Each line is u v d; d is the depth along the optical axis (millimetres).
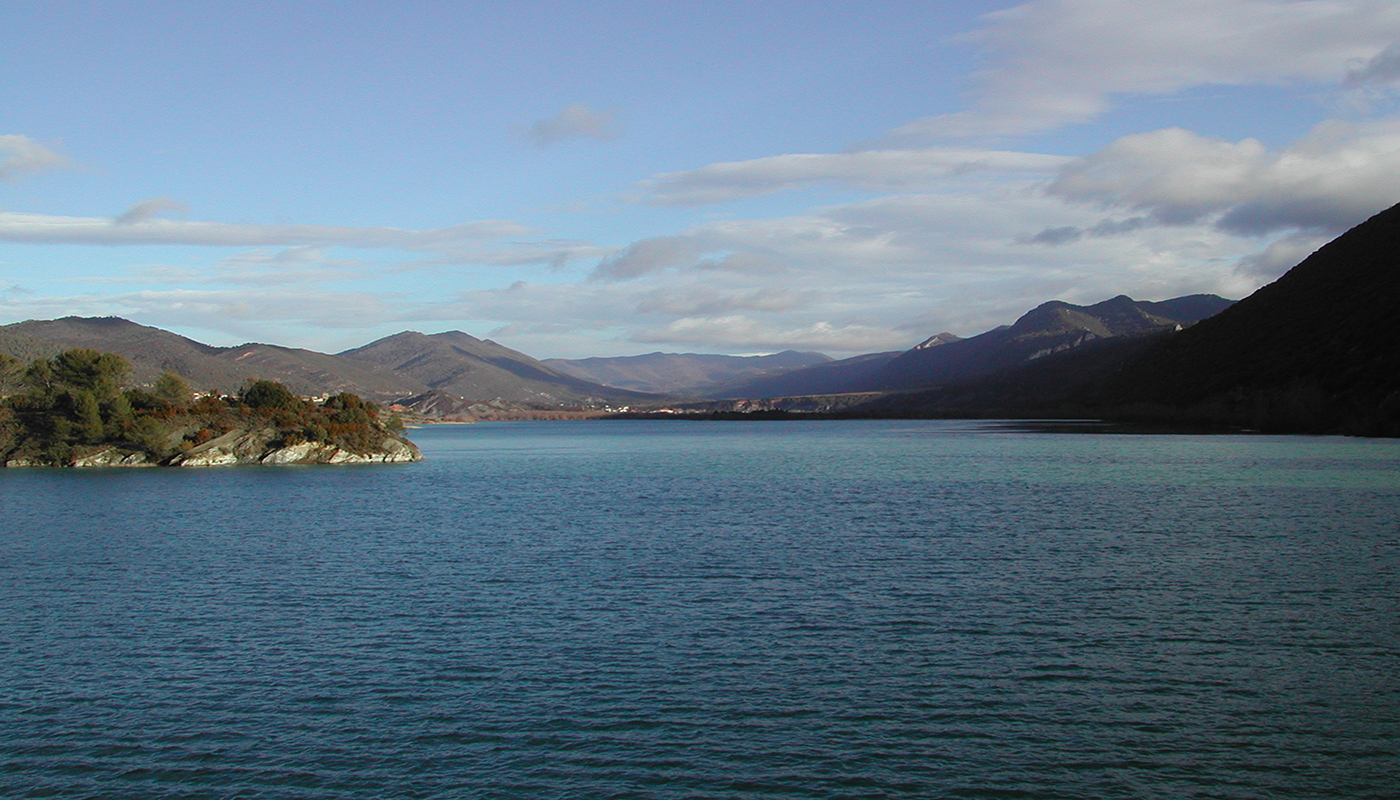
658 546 50688
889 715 24609
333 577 42938
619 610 35750
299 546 52406
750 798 20406
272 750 23141
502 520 63750
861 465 114062
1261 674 27203
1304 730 23266
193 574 43969
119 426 124438
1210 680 26766
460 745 23234
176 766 22359
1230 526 54250
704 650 30312
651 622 33875
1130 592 37375
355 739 23672
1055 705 25109
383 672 28609
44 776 21938
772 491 82500
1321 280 199750
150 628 33906
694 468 117812
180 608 36969
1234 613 33844
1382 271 181000
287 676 28359
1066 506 65438
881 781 21047
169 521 64562
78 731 24406
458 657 29984
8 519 66250
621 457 150125
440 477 106375
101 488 91750
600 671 28375
